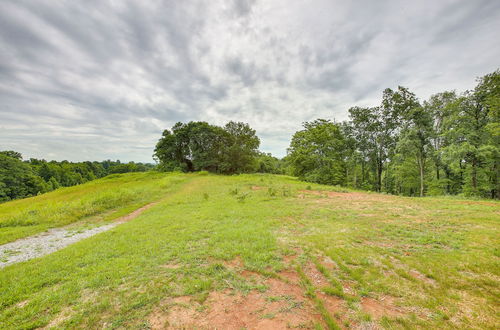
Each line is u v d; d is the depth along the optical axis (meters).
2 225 10.48
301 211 10.02
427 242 5.81
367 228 7.27
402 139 21.77
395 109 24.17
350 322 2.93
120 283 4.09
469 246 5.38
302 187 20.23
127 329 2.88
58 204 13.91
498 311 3.07
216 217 9.20
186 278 4.14
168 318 3.07
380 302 3.38
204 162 43.56
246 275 4.27
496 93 16.16
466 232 6.40
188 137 45.12
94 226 10.38
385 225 7.54
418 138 21.00
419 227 7.16
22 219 11.20
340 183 27.94
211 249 5.60
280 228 7.46
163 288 3.80
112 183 29.69
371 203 12.07
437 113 22.22
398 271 4.31
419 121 20.94
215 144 45.97
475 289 3.63
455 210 9.48
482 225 7.03
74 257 5.59
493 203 11.34
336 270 4.43
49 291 3.96
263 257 4.99
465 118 18.17
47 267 5.05
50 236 8.88
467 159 17.95
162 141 45.41
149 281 4.10
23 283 4.34
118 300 3.53
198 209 11.30
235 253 5.25
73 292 3.85
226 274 4.29
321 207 11.03
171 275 4.30
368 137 27.92
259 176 34.25
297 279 4.13
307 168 30.22
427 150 22.03
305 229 7.30
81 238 8.48
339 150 29.91
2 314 3.37
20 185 44.56
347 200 13.27
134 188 21.06
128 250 5.84
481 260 4.59
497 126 15.82
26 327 3.01
